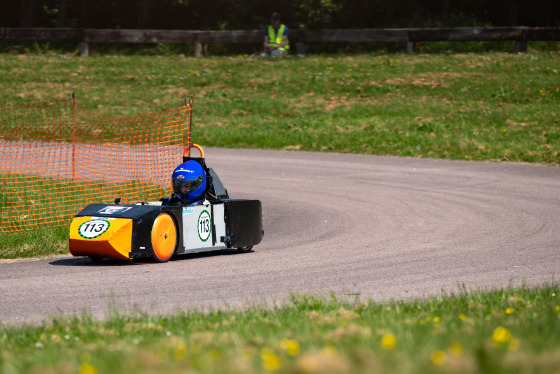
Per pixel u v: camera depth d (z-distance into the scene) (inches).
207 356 546.6
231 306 1023.6
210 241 1450.5
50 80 4325.8
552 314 802.8
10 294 1103.6
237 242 1488.7
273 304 1033.5
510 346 542.0
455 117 3437.5
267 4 5949.8
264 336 701.3
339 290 1135.0
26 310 1006.4
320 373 442.0
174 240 1392.7
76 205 1946.4
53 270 1295.5
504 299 987.3
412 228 1739.7
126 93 4084.6
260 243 1621.6
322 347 589.9
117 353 620.7
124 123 3476.9
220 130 3390.7
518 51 4616.1
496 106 3595.0
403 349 548.4
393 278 1227.2
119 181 2349.9
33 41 5241.1
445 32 4650.6
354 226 1784.0
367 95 3946.9
